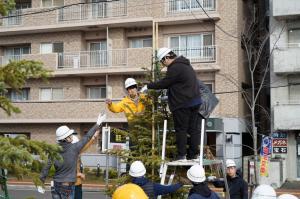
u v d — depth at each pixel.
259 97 25.88
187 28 25.22
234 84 23.83
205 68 24.36
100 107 26.19
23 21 27.61
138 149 7.27
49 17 27.16
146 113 7.30
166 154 7.15
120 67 25.69
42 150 4.18
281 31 22.03
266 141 18.47
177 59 6.20
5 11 4.54
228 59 24.48
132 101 7.51
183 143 6.14
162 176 6.30
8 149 3.81
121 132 7.43
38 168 4.21
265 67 23.41
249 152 25.86
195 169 5.65
